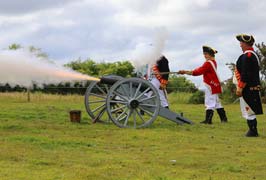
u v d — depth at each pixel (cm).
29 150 1195
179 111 2264
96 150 1224
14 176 971
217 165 1103
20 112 1930
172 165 1093
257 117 1998
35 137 1345
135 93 1600
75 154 1170
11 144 1255
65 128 1565
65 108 2172
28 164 1065
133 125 1639
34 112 1952
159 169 1049
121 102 1598
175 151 1236
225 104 2781
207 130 1597
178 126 1662
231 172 1051
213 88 1775
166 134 1478
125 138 1398
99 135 1441
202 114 2127
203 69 1770
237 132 1570
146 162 1109
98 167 1054
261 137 1476
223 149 1273
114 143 1324
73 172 1007
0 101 2573
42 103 2470
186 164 1105
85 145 1285
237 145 1334
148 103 1620
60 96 2755
